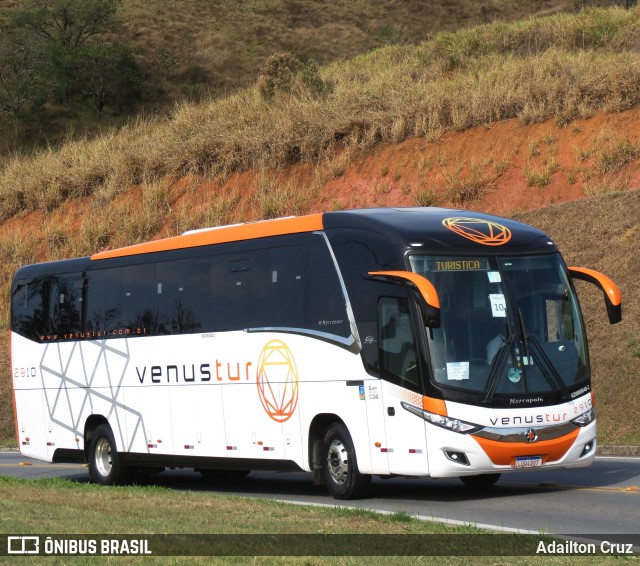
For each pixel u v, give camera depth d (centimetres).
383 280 1908
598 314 3344
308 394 2041
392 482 2362
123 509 1697
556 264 1972
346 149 5016
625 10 6800
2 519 1535
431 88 5281
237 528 1436
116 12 11075
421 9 12512
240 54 10856
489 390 1822
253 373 2175
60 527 1439
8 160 7738
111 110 9375
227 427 2242
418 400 1825
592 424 1914
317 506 1727
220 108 6562
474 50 6694
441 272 1870
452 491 2088
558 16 6994
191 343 2339
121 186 5831
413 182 4662
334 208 4750
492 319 1870
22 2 10781
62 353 2734
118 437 2544
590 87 4594
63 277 2761
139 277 2511
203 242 2348
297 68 6656
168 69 10175
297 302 2083
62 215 5903
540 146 4462
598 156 4194
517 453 1822
